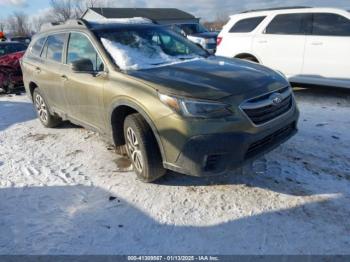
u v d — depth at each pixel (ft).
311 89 25.53
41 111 20.02
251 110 10.61
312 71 22.82
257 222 10.07
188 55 15.02
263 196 11.30
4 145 17.71
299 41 22.99
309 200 10.91
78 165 14.64
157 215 10.75
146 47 14.33
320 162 13.30
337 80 21.93
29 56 20.01
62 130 19.56
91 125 14.99
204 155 10.27
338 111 19.61
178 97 10.39
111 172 13.75
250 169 13.01
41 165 14.88
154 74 11.94
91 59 14.02
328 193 11.23
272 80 11.96
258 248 9.08
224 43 27.04
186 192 11.87
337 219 9.95
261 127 10.69
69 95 15.53
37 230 10.41
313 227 9.68
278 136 11.82
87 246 9.61
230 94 10.49
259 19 25.17
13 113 24.41
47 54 17.88
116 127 13.24
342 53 21.31
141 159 11.96
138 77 11.82
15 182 13.47
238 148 10.31
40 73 18.02
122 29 14.94
